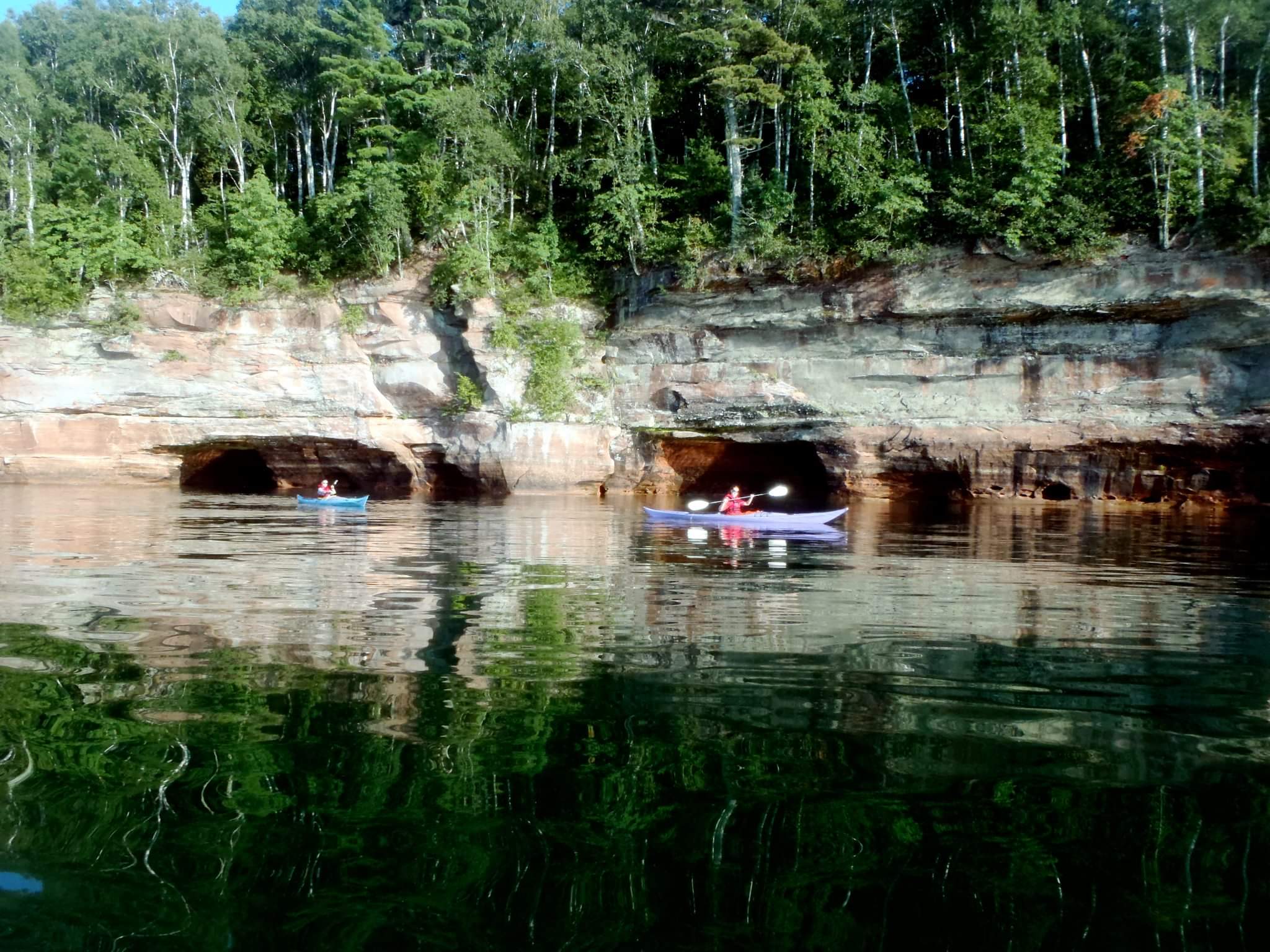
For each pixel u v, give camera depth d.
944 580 10.95
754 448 31.72
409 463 31.30
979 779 4.28
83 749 4.51
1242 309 23.42
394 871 3.42
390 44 36.25
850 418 27.97
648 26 33.00
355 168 33.62
